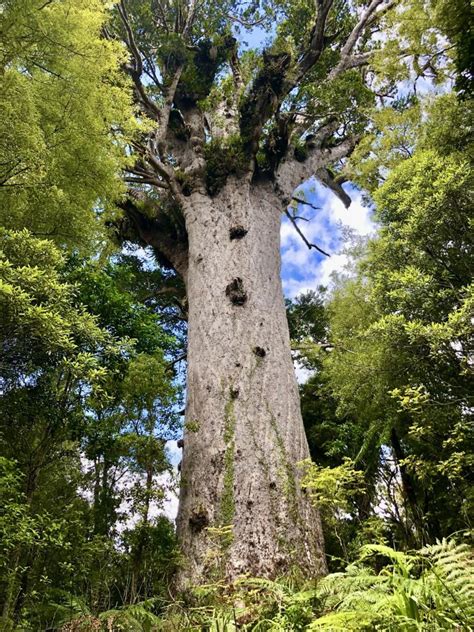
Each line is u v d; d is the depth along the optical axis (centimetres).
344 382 916
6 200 584
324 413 1275
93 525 593
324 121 1465
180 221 1234
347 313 1039
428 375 698
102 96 693
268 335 898
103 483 662
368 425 1032
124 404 701
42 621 520
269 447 749
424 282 672
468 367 603
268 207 1137
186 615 472
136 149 1102
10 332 446
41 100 630
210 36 1283
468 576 269
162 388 703
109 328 788
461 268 711
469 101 809
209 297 948
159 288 1520
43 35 598
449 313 653
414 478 862
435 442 721
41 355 511
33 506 586
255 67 1230
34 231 641
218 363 849
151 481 664
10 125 523
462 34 686
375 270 837
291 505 693
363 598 291
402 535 743
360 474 430
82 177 708
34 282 452
